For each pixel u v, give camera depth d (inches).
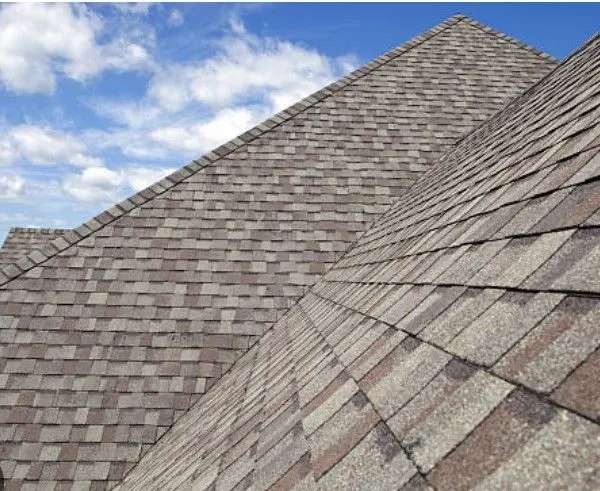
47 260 415.2
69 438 331.3
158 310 396.5
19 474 315.0
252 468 117.6
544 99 280.7
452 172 330.3
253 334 388.8
